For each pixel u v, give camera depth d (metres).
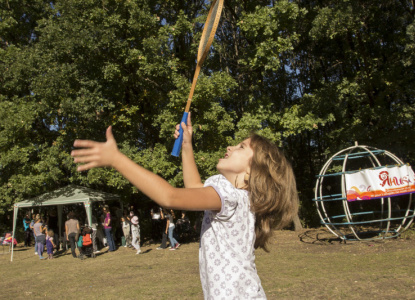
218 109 15.92
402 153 17.75
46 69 16.22
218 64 21.20
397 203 21.17
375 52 19.81
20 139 18.19
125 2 15.76
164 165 15.56
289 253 12.85
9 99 19.91
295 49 21.86
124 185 16.55
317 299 6.96
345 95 18.69
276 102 21.78
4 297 9.03
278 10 16.05
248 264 1.74
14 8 20.88
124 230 17.77
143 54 16.02
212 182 1.79
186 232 18.12
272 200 1.79
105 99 15.85
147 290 8.60
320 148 26.83
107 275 11.16
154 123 16.31
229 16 22.14
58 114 18.22
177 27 16.25
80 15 16.16
